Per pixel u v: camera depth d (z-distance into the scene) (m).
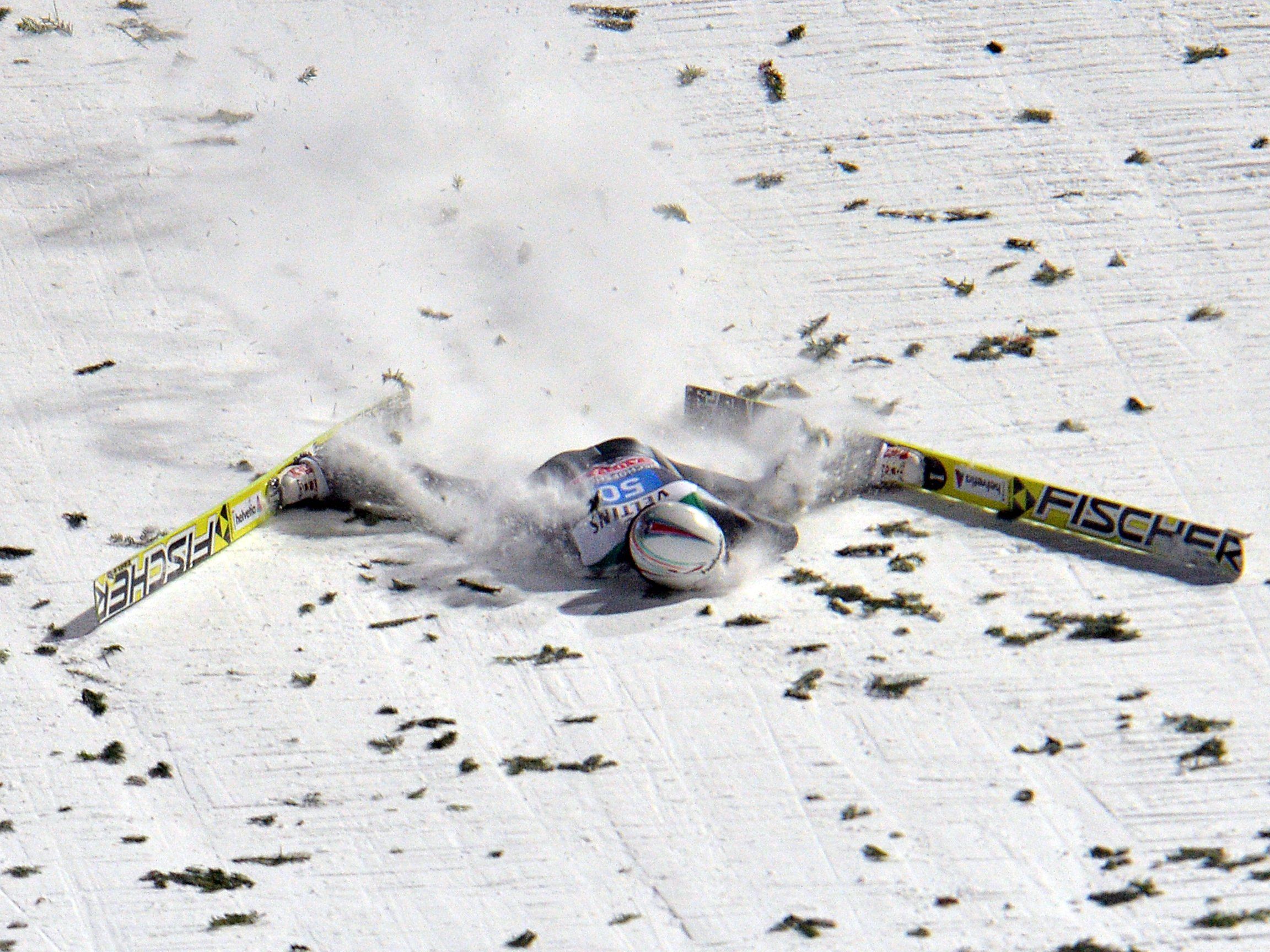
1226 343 45.56
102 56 63.78
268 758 31.94
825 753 31.25
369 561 37.94
